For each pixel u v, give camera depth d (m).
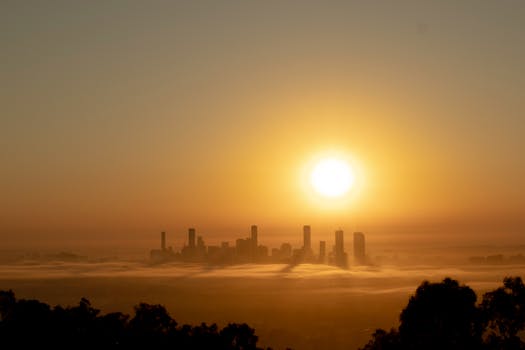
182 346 96.50
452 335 80.94
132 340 97.50
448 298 80.50
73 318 99.44
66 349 95.38
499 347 80.75
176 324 102.00
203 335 96.94
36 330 96.38
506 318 81.31
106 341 97.44
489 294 82.25
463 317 80.38
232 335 97.38
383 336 90.38
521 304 80.81
